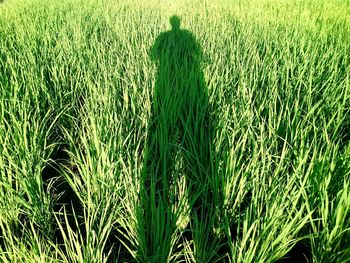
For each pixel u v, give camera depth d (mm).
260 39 3566
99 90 2297
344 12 4789
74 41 3320
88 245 1230
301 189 1312
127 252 1496
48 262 1285
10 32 3615
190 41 3631
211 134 1949
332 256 1289
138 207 1349
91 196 1615
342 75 2590
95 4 5676
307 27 3918
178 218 1472
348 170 1499
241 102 2129
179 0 6441
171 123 2039
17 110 2117
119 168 1640
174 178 1605
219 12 5145
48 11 4875
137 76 2588
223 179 1545
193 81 2406
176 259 1466
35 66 2627
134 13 4938
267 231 1344
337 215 1266
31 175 1608
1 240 1509
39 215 1523
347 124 2146
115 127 1848
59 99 2465
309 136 1928
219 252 1520
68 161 2000
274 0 6008
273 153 1796
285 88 2516
